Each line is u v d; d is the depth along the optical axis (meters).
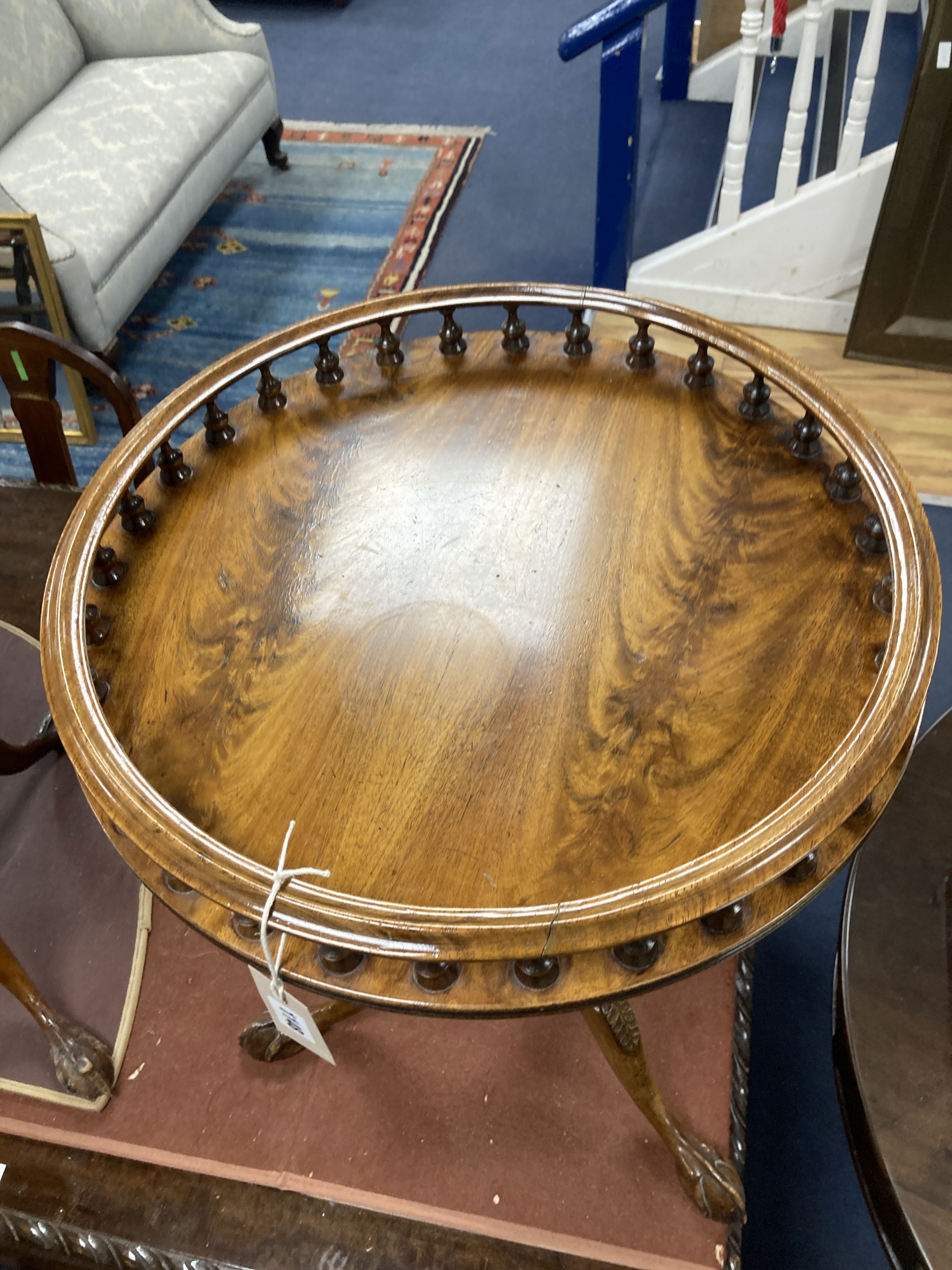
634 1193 1.15
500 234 2.95
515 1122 1.21
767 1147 1.37
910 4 3.10
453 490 1.20
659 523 1.14
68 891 1.38
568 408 1.29
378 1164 1.18
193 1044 1.28
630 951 0.77
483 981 0.79
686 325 1.25
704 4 3.21
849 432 1.11
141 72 2.79
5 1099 1.25
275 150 3.24
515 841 0.87
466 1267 1.13
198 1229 1.17
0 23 2.57
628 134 2.17
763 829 0.79
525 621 1.05
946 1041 0.83
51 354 1.47
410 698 0.99
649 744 0.93
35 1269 1.22
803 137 2.20
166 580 1.12
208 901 0.86
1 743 1.35
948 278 2.20
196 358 2.64
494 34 3.86
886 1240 0.80
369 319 1.31
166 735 0.98
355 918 0.76
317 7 4.12
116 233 2.37
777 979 1.51
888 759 0.82
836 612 1.03
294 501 1.20
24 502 1.74
